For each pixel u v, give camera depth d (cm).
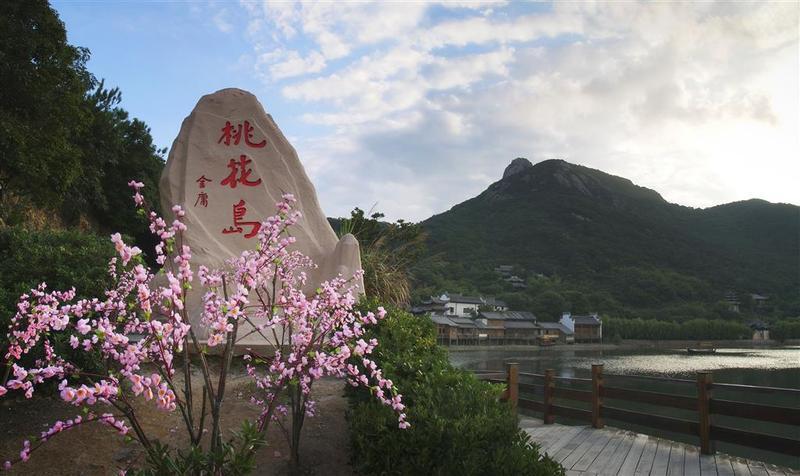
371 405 386
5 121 1298
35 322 309
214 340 244
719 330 5806
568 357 4081
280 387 297
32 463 389
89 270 534
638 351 4866
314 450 431
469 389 398
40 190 1455
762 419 507
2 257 573
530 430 677
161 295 259
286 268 377
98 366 457
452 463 333
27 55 1359
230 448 253
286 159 779
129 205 2094
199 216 721
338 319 327
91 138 1842
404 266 1068
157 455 249
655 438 618
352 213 1123
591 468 512
